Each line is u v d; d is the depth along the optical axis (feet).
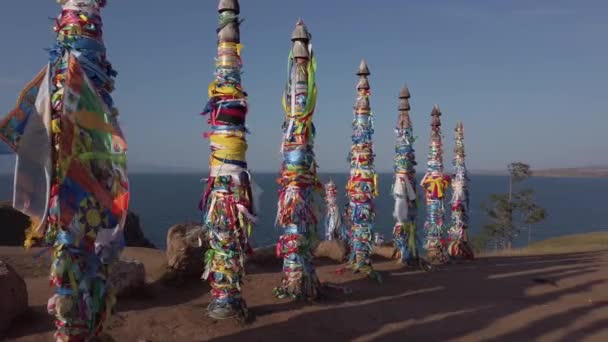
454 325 23.06
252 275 31.17
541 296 30.96
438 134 47.93
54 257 13.67
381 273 35.83
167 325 19.93
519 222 165.89
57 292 13.76
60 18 14.51
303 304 24.63
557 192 644.27
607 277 38.22
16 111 13.03
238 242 21.56
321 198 30.07
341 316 23.11
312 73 27.17
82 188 13.62
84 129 13.78
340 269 34.37
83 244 13.79
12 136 12.87
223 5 22.39
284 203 26.45
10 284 18.85
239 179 21.83
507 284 34.63
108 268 14.58
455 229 52.11
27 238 13.46
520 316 25.35
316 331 20.67
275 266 37.09
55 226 13.61
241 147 22.08
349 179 34.81
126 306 22.43
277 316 22.26
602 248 73.10
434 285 32.86
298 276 25.68
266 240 136.05
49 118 13.19
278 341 19.13
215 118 22.00
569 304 28.78
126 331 19.03
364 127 34.53
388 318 23.44
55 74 13.89
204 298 25.12
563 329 23.34
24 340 17.61
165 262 28.53
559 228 253.65
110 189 14.39
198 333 19.36
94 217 13.88
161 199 335.06
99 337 14.55
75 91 13.64
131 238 64.44
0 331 18.04
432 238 47.16
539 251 68.03
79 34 14.30
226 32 22.25
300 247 25.98
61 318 13.61
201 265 27.63
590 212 359.46
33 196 12.97
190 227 28.86
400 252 41.50
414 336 21.02
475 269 41.93
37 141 13.03
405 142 41.04
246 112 22.36
